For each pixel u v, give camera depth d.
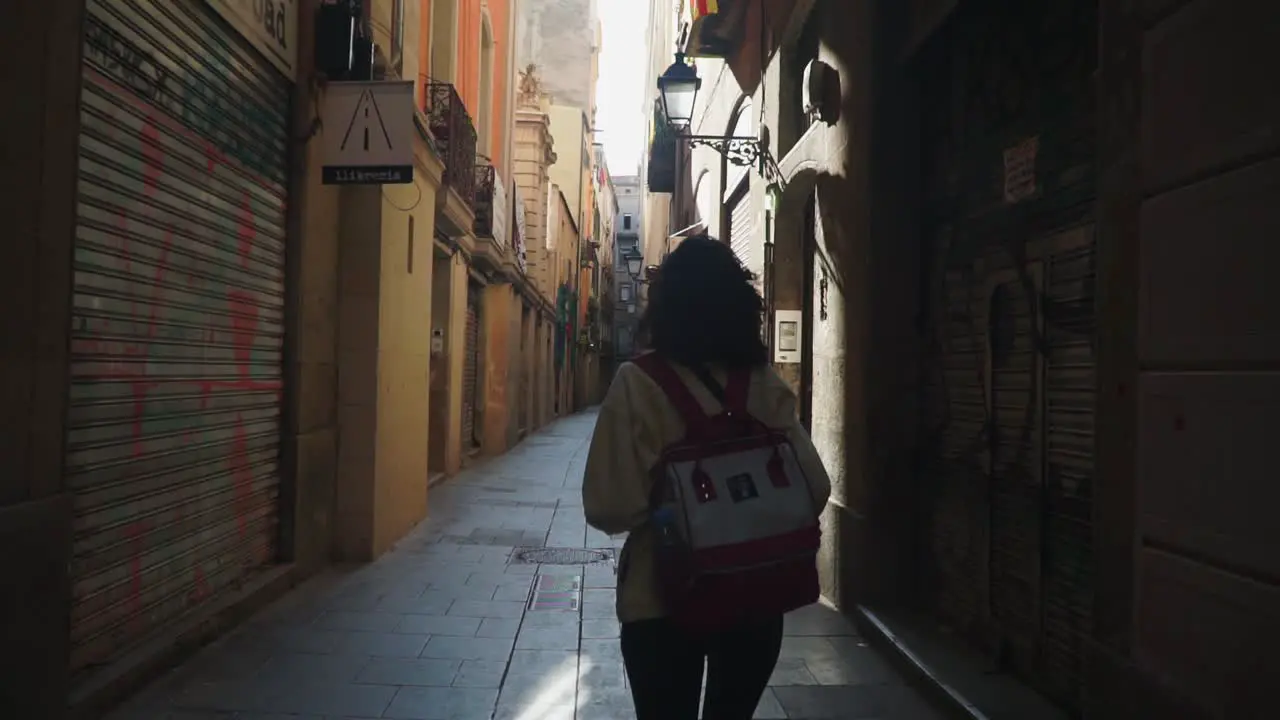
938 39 5.16
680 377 2.08
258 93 5.47
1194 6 2.31
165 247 4.34
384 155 6.14
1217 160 2.21
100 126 3.74
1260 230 2.06
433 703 4.00
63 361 3.32
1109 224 2.72
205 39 4.71
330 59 6.04
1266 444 2.02
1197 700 2.24
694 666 2.08
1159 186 2.47
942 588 5.01
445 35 11.51
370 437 7.00
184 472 4.64
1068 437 3.71
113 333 3.88
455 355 13.19
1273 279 2.01
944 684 4.02
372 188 7.00
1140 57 2.57
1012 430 4.20
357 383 7.00
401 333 7.84
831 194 6.31
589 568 6.91
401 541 7.86
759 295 2.21
